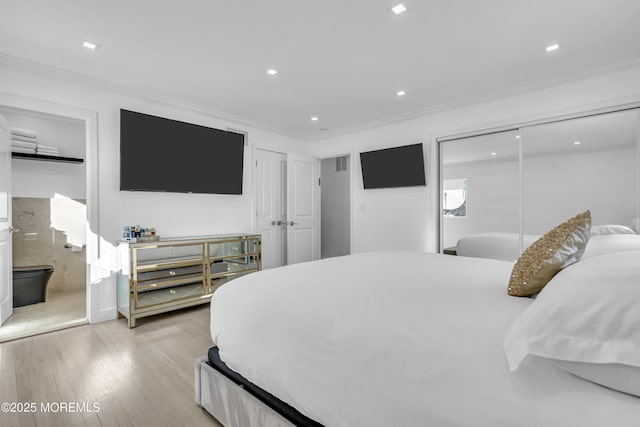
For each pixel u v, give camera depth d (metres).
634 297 0.69
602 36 2.15
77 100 2.81
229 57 2.43
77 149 3.95
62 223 3.85
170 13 1.89
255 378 1.23
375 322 1.00
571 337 0.70
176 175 3.39
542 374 0.72
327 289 1.36
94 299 2.88
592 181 2.79
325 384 0.98
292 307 1.22
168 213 3.42
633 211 2.62
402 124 4.06
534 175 3.10
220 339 1.45
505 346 0.76
